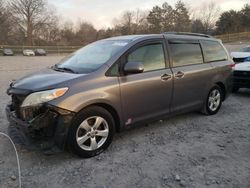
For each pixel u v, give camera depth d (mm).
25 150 4000
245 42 42625
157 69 4539
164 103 4680
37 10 67188
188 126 5125
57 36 71688
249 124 5285
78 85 3641
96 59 4227
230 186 3148
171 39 4895
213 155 3912
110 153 3957
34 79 3865
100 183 3203
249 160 3770
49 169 3506
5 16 62219
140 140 4426
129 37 4633
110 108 3980
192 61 5250
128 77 4109
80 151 3713
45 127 3459
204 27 70688
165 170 3492
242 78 7766
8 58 35344
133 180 3266
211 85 5637
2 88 9172
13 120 3725
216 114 5957
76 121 3607
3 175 3355
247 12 63219
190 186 3148
